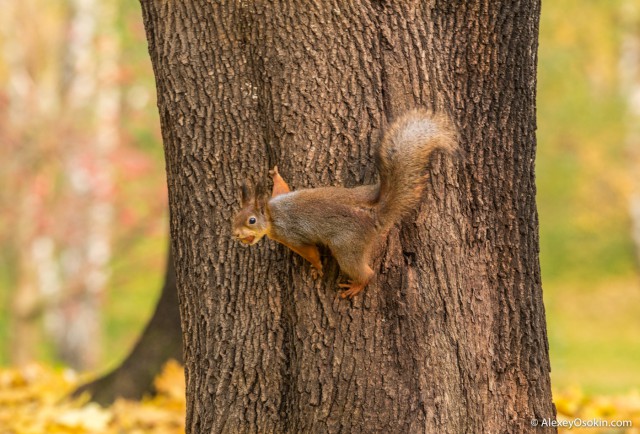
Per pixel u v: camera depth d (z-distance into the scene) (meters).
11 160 28.91
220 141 8.80
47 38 31.86
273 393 8.83
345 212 8.19
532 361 9.26
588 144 34.22
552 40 29.67
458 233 8.86
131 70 28.84
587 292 41.56
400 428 8.46
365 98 8.51
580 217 40.75
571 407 13.52
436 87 8.72
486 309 9.06
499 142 9.09
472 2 8.89
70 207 29.69
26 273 30.25
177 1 8.77
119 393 14.77
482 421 8.95
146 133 28.67
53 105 31.19
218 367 8.97
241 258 8.87
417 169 8.24
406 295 8.55
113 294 42.94
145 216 30.62
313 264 8.41
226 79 8.73
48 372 17.61
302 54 8.48
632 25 36.75
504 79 9.07
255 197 8.34
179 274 9.24
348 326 8.50
